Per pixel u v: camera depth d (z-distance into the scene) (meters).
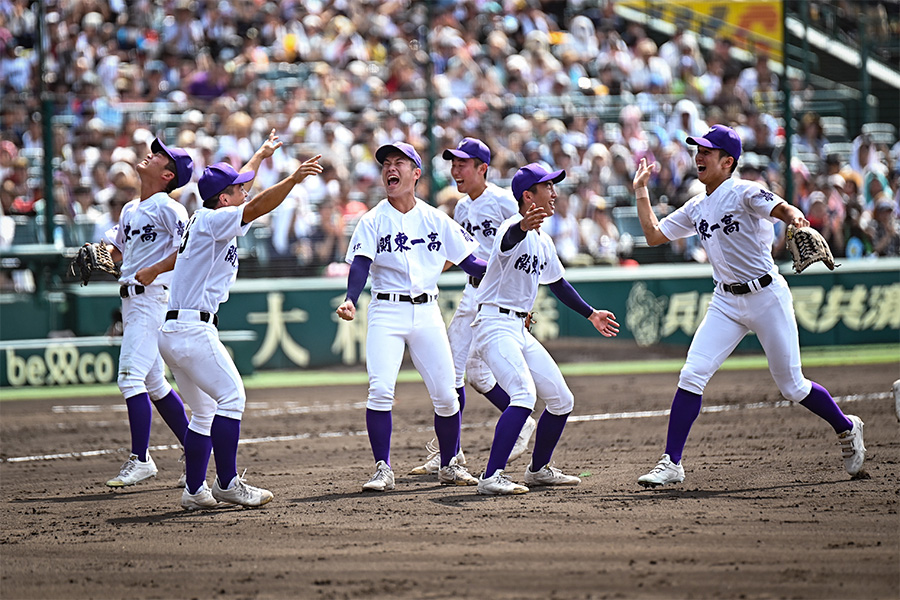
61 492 28.91
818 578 18.00
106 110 61.94
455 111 66.44
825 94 73.69
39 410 46.53
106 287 56.09
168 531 23.08
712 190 26.61
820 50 79.19
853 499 24.36
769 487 26.11
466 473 28.16
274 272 59.31
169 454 35.03
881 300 63.31
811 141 69.06
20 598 18.25
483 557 19.75
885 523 21.89
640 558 19.42
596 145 65.81
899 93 77.69
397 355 27.41
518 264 25.91
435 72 72.62
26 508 26.55
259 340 57.31
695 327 62.06
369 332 27.55
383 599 17.38
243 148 60.97
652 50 76.69
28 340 54.50
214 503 25.64
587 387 51.12
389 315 27.25
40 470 32.72
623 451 33.19
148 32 72.81
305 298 58.03
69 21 69.38
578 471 29.58
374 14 78.44
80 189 57.53
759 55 74.88
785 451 31.95
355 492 27.14
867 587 17.48
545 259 26.61
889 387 47.47
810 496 24.83
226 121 61.91
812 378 51.28
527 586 17.84
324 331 58.38
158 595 18.12
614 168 65.19
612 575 18.36
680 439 26.64
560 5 86.50
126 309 29.27
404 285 27.19
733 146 26.34
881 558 19.17
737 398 45.50
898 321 63.62
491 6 82.19
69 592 18.50
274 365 57.59
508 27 82.00
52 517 25.25
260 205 24.05
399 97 62.38
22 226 56.06
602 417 41.44
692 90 75.44
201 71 67.56
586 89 72.94
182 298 24.58
